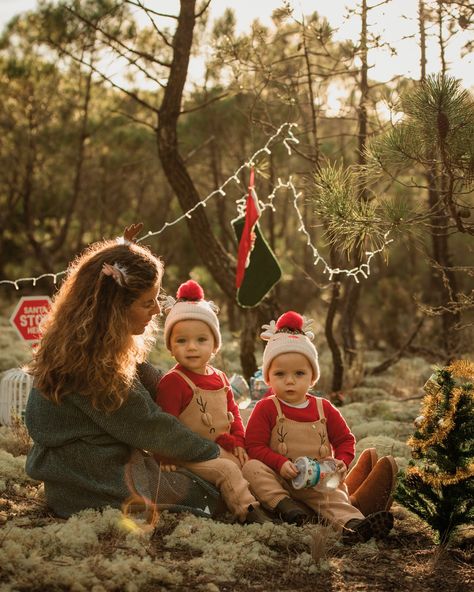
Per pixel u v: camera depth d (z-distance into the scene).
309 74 7.95
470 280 13.98
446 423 4.02
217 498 4.29
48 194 17.08
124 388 4.11
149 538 3.87
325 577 3.62
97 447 4.16
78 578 3.28
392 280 14.26
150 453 4.43
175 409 4.44
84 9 10.44
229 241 13.34
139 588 3.32
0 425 6.54
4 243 18.17
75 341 4.09
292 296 16.53
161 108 7.75
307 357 4.52
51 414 4.17
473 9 5.79
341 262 8.26
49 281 16.02
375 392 8.99
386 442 6.17
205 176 14.03
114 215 17.38
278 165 12.23
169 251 16.08
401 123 4.64
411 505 4.13
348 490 4.54
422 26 7.20
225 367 8.88
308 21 7.93
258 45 8.48
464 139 4.36
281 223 17.50
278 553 3.87
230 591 3.40
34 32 13.94
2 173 16.42
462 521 4.03
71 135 15.30
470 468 4.02
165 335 4.62
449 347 9.91
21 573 3.31
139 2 7.50
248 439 4.48
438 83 4.35
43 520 4.09
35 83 14.73
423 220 5.11
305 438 4.45
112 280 4.12
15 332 13.07
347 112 8.62
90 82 14.45
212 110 11.81
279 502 4.23
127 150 15.66
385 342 13.49
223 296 14.82
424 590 3.53
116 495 4.11
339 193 4.94
